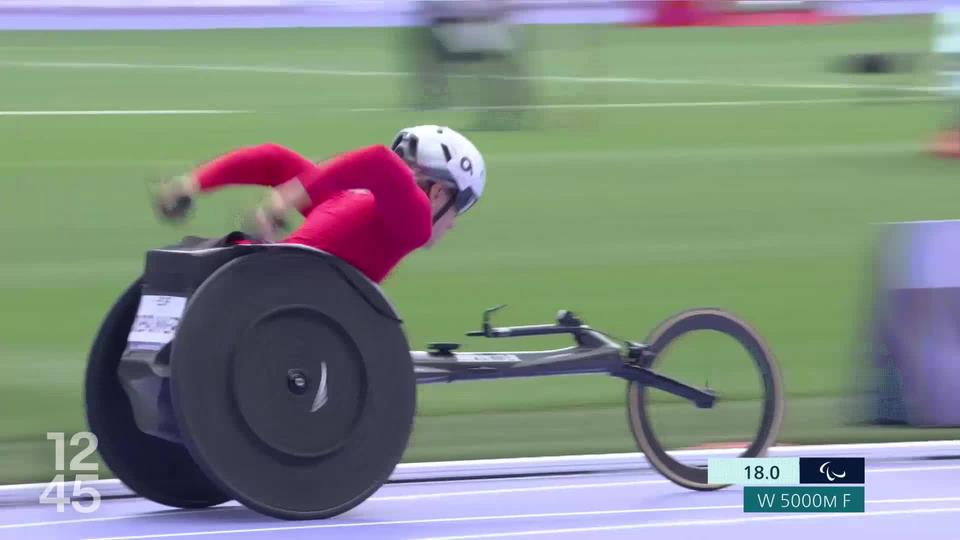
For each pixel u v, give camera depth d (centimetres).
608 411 2464
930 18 10856
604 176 5222
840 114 7012
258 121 6188
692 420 2303
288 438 1598
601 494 1880
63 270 3641
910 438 2252
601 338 1877
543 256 3931
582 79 7969
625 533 1650
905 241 2322
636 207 4694
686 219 4522
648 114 6856
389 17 9644
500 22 6681
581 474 2011
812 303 3453
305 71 7938
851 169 5500
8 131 5781
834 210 4722
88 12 8988
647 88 7744
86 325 3088
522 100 6669
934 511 1773
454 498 1847
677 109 7025
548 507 1792
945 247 2298
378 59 8488
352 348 1633
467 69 6656
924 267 2303
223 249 1588
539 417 2414
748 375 2288
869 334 2342
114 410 1717
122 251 3884
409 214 1625
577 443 2238
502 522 1702
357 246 1664
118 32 9088
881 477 1967
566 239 4175
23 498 1822
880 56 8594
